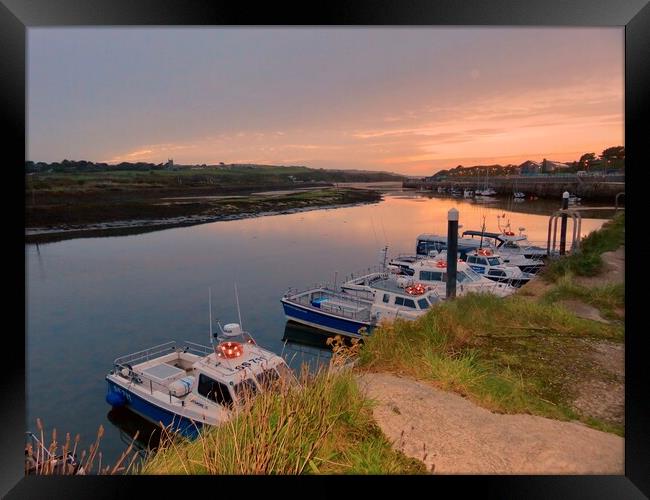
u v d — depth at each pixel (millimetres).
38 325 15984
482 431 3678
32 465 4176
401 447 3406
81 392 11359
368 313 12977
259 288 19500
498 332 6066
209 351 13898
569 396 4410
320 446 3369
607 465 3516
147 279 21359
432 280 12648
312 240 26797
